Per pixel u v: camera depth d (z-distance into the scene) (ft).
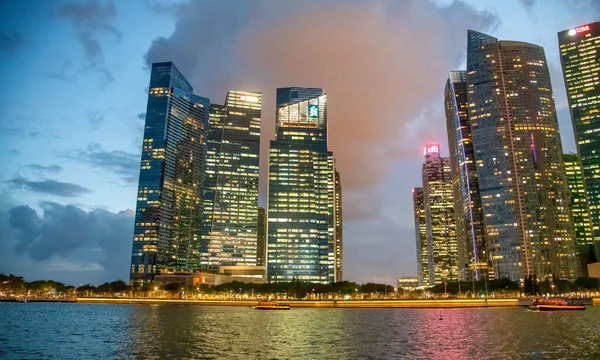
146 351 308.81
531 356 277.23
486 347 315.78
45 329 458.91
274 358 279.49
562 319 552.82
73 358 283.38
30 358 283.79
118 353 300.81
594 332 394.93
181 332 426.92
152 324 522.06
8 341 362.12
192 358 281.13
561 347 310.04
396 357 280.92
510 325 479.41
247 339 371.35
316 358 278.87
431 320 580.71
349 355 289.74
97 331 437.58
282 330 448.65
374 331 436.35
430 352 298.56
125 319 606.96
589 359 265.34
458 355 285.23
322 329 458.91
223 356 287.69
